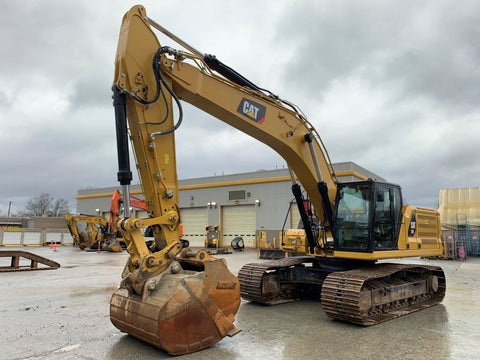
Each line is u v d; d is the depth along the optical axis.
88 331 5.67
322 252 7.92
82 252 23.89
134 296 4.84
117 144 4.81
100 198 39.28
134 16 5.09
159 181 5.12
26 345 5.01
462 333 5.78
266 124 6.57
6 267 13.60
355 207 7.41
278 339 5.35
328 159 7.85
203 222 31.00
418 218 8.44
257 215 27.88
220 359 4.47
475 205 25.20
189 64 5.50
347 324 6.24
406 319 6.69
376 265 7.72
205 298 4.73
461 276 13.19
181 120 5.25
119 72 4.98
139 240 4.75
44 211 78.44
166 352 4.56
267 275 7.83
